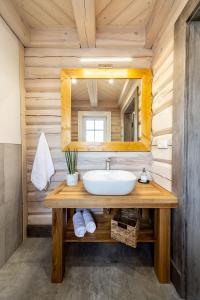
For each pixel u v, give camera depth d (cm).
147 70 195
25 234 202
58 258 141
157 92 182
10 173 171
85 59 197
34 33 191
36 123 201
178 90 133
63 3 154
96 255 174
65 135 196
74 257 171
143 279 145
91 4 135
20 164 190
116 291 133
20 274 149
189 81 124
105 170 183
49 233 206
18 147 186
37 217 206
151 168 200
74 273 150
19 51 186
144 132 197
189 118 125
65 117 196
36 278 145
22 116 193
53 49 198
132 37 191
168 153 156
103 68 195
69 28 190
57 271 140
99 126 197
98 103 196
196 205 126
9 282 141
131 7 159
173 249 141
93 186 135
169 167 154
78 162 201
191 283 127
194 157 125
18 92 186
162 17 156
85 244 192
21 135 192
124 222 158
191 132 125
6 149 165
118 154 202
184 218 126
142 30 191
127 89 197
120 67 198
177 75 135
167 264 140
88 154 201
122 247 187
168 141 156
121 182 133
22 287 136
